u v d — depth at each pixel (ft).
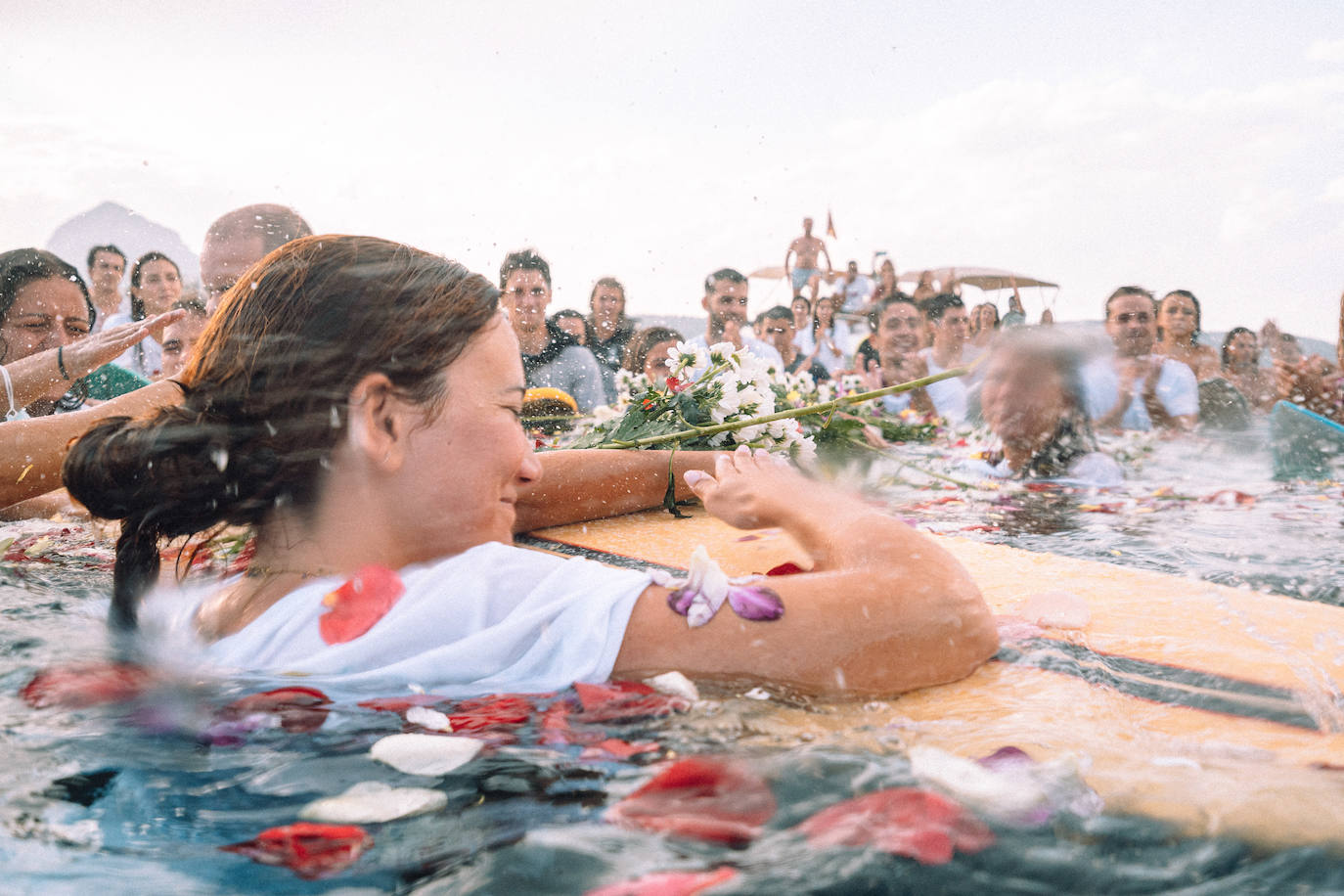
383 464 3.33
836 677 3.03
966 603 3.34
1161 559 5.44
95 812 2.17
